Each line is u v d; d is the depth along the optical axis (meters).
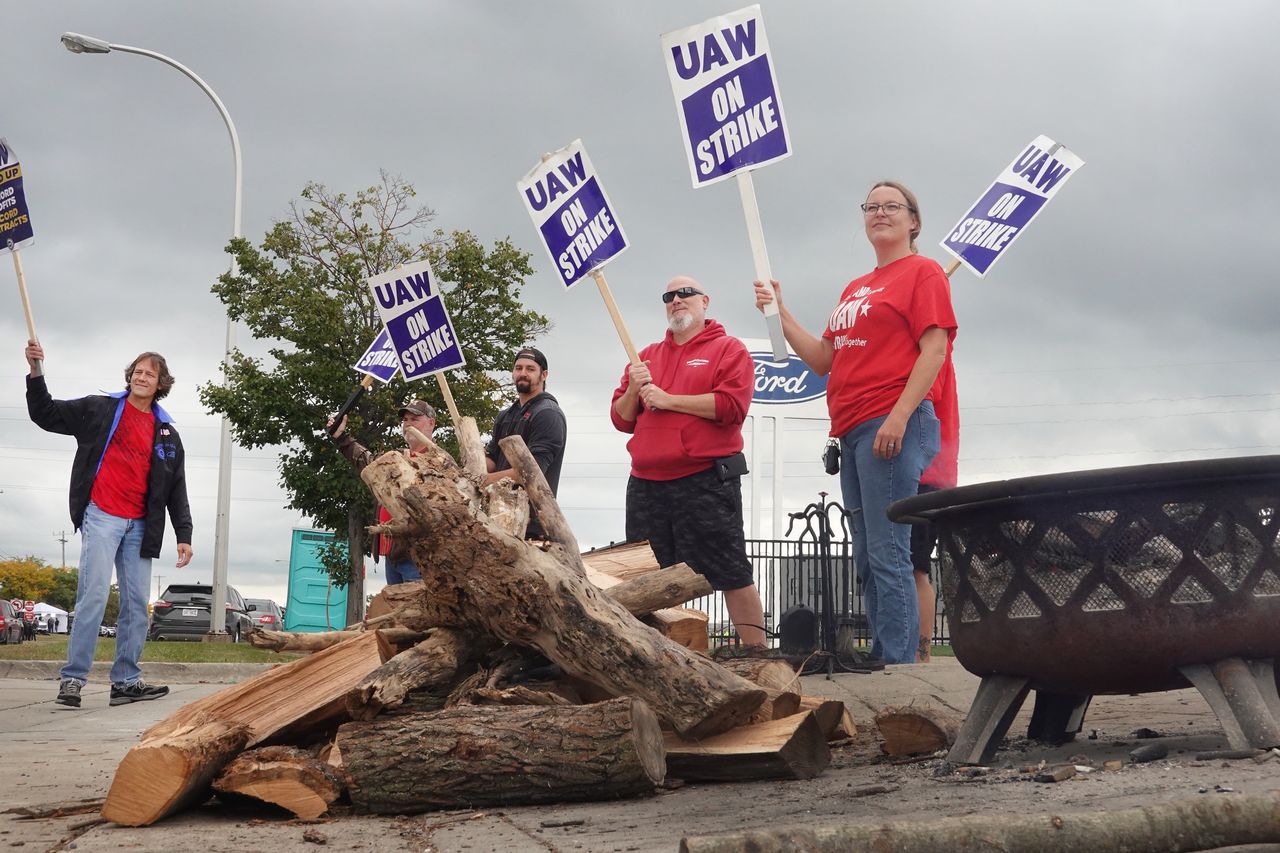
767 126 5.79
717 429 6.07
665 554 6.15
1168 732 3.94
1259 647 3.02
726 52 5.86
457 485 3.86
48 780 4.47
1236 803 2.19
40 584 123.31
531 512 6.35
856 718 5.07
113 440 7.65
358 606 23.19
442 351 7.01
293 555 32.47
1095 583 3.13
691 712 3.58
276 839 3.05
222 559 22.77
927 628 6.52
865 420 5.57
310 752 3.82
